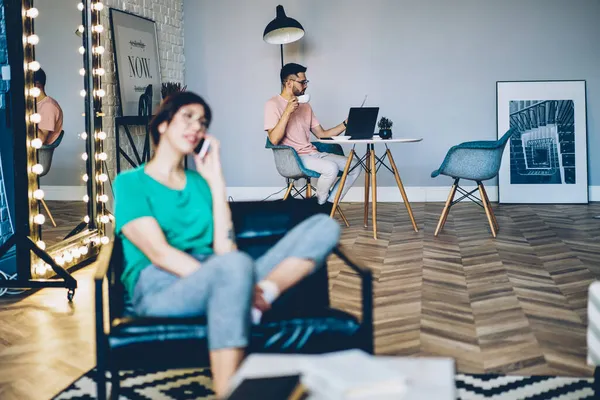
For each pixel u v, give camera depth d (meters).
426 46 6.88
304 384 1.16
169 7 6.73
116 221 2.04
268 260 1.99
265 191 7.22
